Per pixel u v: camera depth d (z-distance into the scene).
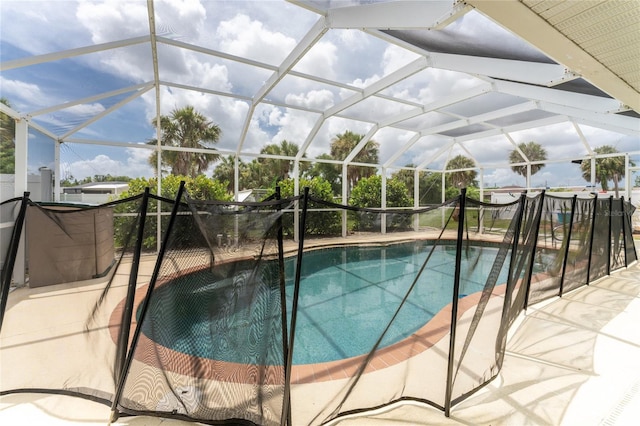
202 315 2.23
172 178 9.18
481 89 7.09
